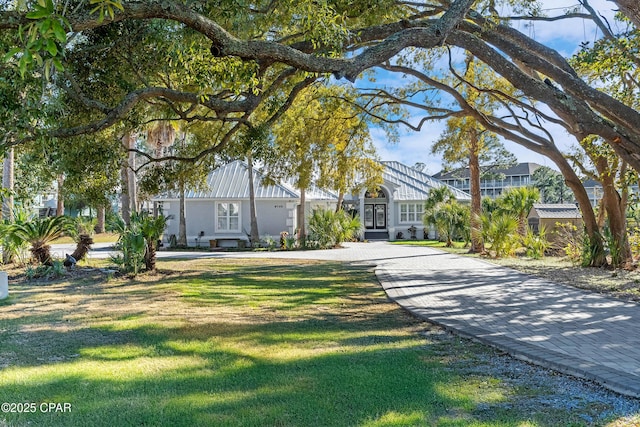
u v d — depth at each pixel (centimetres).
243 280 1376
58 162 963
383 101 1859
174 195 3095
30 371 505
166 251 2775
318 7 673
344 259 2106
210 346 618
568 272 1573
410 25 854
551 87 767
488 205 3275
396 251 2612
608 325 756
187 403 412
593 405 413
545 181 6481
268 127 1125
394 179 3944
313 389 447
